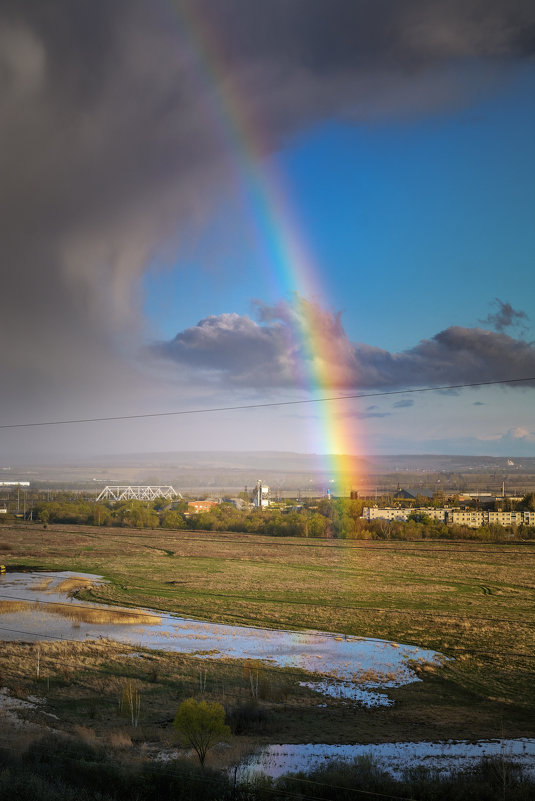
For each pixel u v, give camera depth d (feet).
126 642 240.53
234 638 251.80
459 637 258.37
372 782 119.34
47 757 128.47
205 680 196.24
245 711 167.53
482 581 406.82
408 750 145.38
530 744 150.51
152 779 117.70
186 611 302.25
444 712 174.29
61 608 300.61
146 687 189.16
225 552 545.44
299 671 209.97
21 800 103.24
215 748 142.61
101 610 297.74
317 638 254.47
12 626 263.29
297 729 159.02
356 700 183.52
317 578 410.93
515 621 289.94
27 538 626.23
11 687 185.16
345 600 337.72
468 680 202.90
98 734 151.12
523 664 221.05
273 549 570.46
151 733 152.66
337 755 140.97
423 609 315.99
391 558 516.32
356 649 238.68
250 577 410.93
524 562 498.28
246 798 111.86
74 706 172.55
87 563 463.42
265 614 298.56
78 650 225.35
